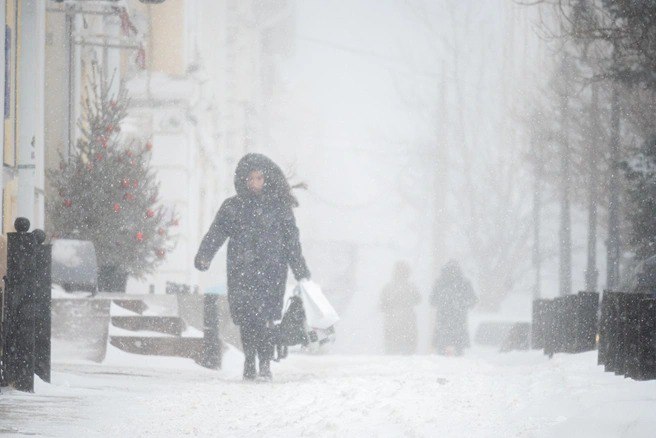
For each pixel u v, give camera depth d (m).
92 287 38.62
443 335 61.12
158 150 80.88
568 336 33.66
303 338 28.12
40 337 22.69
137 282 72.62
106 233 48.72
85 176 49.12
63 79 55.94
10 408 19.03
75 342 33.69
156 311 40.34
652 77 46.88
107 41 62.97
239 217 28.20
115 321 36.47
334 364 40.09
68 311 33.97
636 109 67.88
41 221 45.75
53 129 55.59
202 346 35.28
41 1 44.84
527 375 25.08
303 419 17.80
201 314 41.41
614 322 24.31
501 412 17.67
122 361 33.88
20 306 21.59
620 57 46.22
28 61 44.50
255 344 27.88
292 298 28.30
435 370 32.19
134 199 49.56
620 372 23.42
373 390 21.58
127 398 21.31
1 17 38.75
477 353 72.00
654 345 21.92
